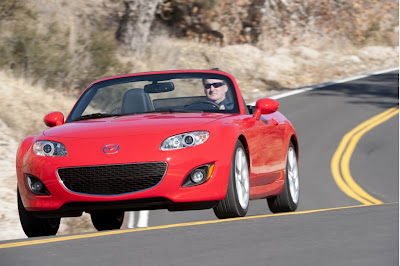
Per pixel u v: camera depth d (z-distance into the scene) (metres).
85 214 27.55
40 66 56.72
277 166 20.70
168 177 16.25
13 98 46.75
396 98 59.44
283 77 79.88
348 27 95.88
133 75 20.91
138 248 10.48
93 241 11.59
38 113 46.38
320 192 32.00
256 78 78.19
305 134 46.41
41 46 57.75
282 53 86.31
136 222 25.44
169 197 16.33
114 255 9.84
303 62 84.81
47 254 10.23
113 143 16.59
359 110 54.16
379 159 39.06
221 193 16.73
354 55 89.38
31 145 17.61
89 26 67.38
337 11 96.25
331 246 9.78
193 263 8.88
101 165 16.33
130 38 68.94
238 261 8.87
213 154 16.66
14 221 26.28
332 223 12.75
